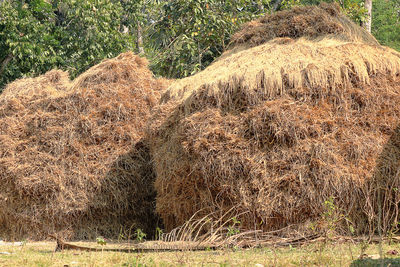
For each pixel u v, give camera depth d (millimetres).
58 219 10898
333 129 8750
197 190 9078
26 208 10977
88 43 25219
